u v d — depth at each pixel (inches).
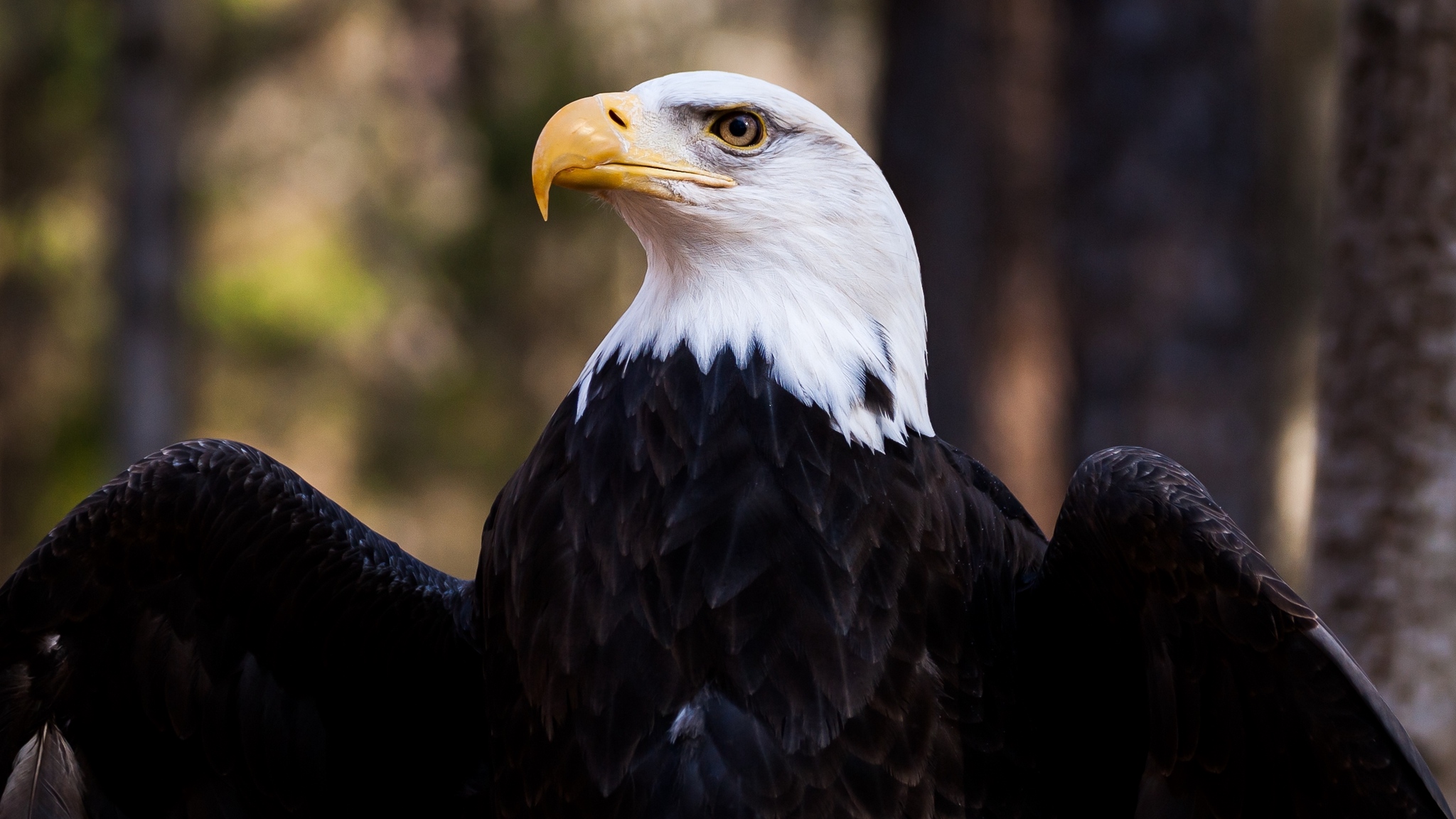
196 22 1261.1
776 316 306.8
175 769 320.8
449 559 1334.9
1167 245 791.7
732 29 1294.3
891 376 310.0
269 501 310.2
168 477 303.4
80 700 310.5
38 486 1453.0
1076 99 811.4
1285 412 1330.0
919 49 888.9
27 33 1227.2
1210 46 790.5
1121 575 292.8
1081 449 811.4
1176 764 293.9
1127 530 287.3
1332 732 275.6
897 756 289.3
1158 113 788.6
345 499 1328.7
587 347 1283.2
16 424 1450.5
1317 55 1208.8
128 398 1014.4
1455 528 355.3
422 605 325.4
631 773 286.5
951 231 893.2
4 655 305.3
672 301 313.4
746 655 286.7
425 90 1341.0
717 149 312.7
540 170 316.8
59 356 1435.8
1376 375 358.9
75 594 304.2
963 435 904.9
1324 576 369.4
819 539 293.0
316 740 326.0
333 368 1323.8
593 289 1263.5
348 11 1349.7
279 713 321.4
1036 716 315.0
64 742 310.7
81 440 1373.0
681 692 287.6
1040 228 976.9
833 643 288.2
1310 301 1261.1
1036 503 996.6
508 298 1253.7
